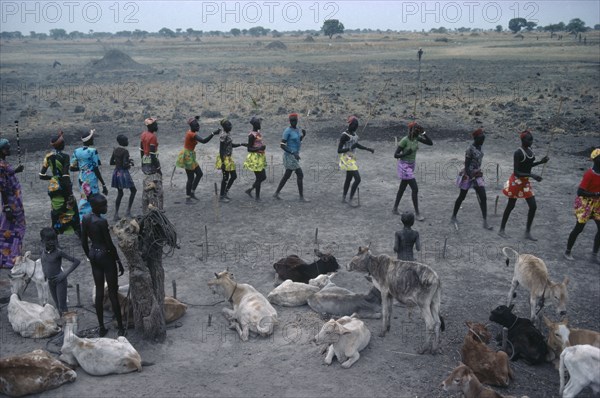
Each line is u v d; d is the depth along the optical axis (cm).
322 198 1598
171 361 818
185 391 743
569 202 1545
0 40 19088
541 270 901
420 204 1543
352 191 1523
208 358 826
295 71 6019
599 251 1222
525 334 812
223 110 3278
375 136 2444
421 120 2797
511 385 767
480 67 6169
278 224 1393
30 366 726
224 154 1510
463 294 1034
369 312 938
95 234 845
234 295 923
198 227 1373
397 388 754
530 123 2648
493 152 2120
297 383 764
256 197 1573
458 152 2144
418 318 948
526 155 1224
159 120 2912
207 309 979
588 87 4075
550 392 752
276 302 980
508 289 1055
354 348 805
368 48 10819
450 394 741
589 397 754
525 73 5359
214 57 8856
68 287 1059
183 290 1047
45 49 11888
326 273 1084
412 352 844
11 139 2419
